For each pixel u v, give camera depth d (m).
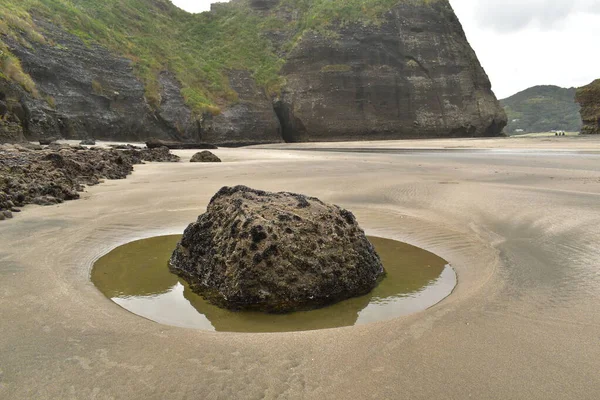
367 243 5.56
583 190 11.66
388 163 23.12
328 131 68.88
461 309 4.15
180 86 64.19
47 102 46.12
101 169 16.95
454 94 73.88
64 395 2.73
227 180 15.59
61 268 5.46
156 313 4.29
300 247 4.84
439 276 5.47
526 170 17.89
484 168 19.19
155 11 80.44
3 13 46.91
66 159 15.30
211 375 3.00
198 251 5.50
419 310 4.38
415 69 73.62
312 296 4.65
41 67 47.00
